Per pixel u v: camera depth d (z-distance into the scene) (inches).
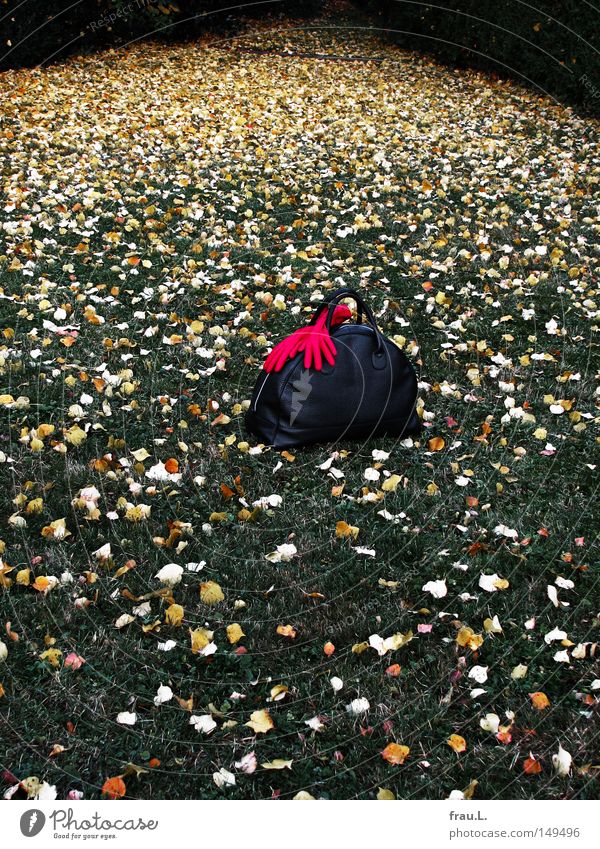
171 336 159.2
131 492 113.0
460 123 346.3
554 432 133.5
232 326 166.2
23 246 196.4
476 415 138.1
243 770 76.6
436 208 242.2
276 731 80.7
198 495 114.4
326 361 122.0
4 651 85.7
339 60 476.7
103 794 73.4
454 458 125.3
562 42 355.9
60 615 92.7
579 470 123.6
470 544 106.8
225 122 335.0
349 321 132.6
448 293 186.1
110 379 141.9
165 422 131.3
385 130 332.8
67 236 208.2
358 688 85.0
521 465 124.1
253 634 91.9
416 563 103.1
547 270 201.2
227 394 139.6
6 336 155.5
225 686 85.4
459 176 273.1
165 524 107.9
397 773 76.9
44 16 403.5
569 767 76.5
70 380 139.9
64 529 104.6
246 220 224.7
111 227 215.6
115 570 100.2
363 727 81.2
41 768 75.7
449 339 163.5
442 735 80.6
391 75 442.3
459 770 77.2
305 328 126.6
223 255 199.8
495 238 219.1
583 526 110.9
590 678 87.4
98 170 261.1
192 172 264.2
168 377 146.1
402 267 199.2
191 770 76.9
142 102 357.7
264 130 324.8
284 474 119.6
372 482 118.5
